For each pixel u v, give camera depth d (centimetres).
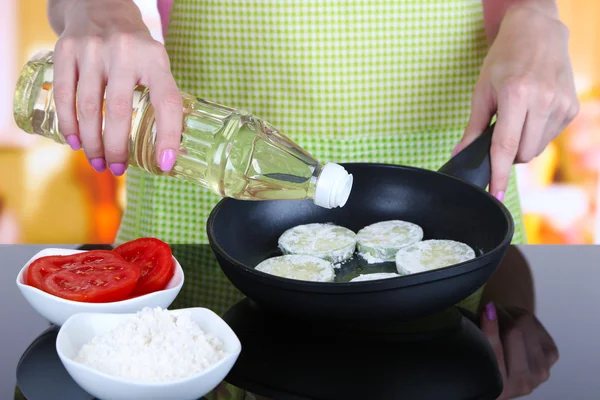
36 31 194
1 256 100
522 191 212
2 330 87
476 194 98
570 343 86
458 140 128
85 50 90
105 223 210
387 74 123
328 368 82
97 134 91
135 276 85
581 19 198
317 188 87
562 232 214
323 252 97
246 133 91
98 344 76
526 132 103
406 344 85
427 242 97
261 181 91
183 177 95
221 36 121
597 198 210
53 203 208
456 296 84
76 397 78
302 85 122
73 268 87
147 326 77
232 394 79
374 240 99
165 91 87
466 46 124
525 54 106
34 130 101
